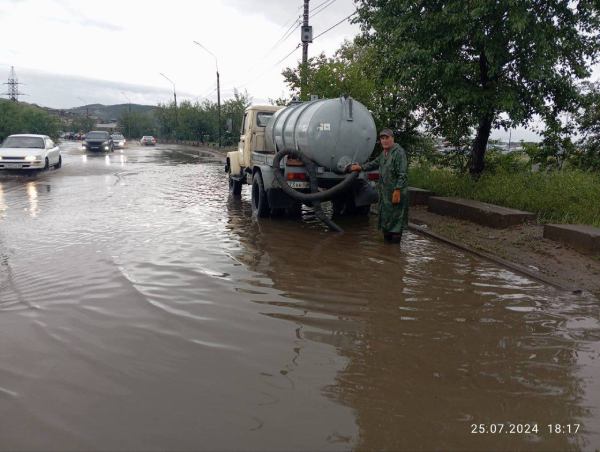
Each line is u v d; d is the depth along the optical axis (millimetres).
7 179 18328
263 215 10742
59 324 4707
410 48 10984
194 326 4684
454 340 4426
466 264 7004
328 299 5473
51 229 9094
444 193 12406
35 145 21688
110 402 3330
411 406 3340
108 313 4996
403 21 11359
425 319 4914
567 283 6012
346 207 11031
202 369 3826
